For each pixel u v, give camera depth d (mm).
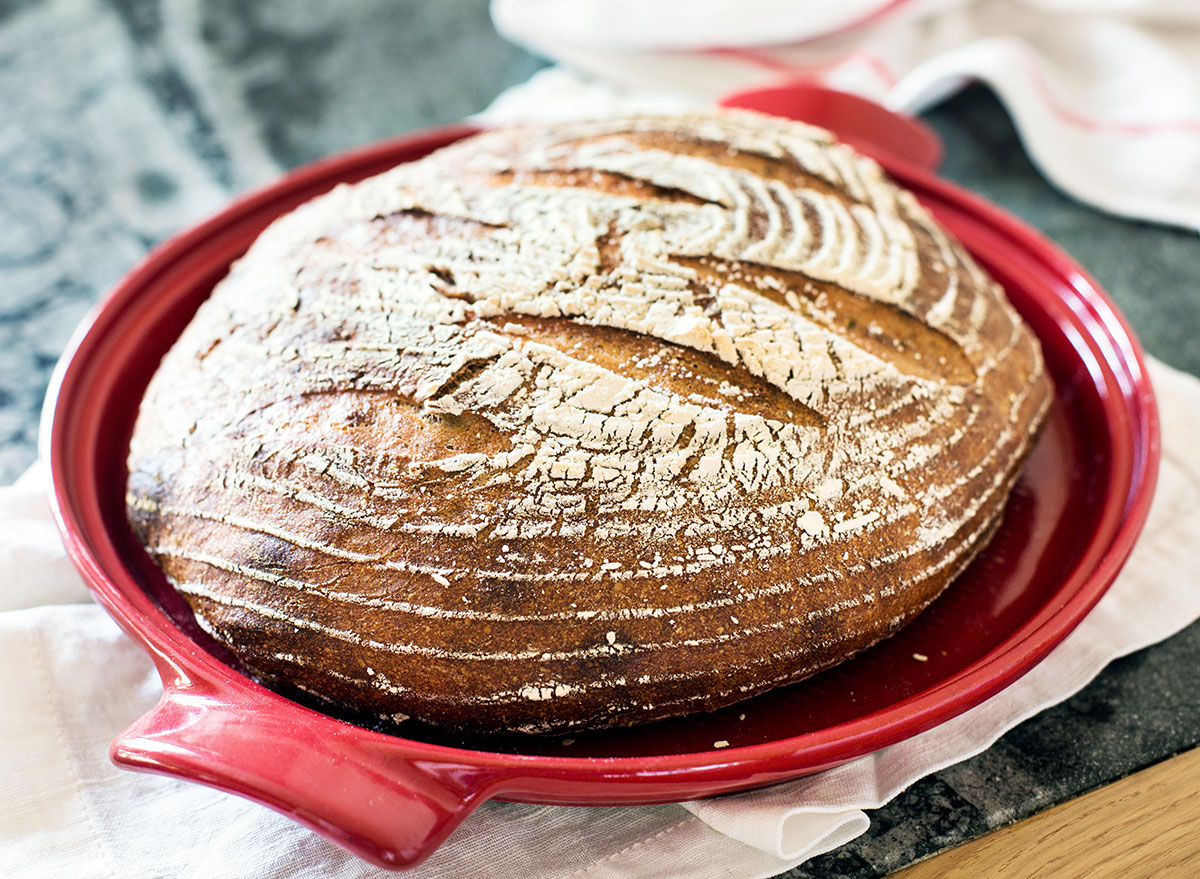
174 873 410
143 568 458
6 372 571
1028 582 469
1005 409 464
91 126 702
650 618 411
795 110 592
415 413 423
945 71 659
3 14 803
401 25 796
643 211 455
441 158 498
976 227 555
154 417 458
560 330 432
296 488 421
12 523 470
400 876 410
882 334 449
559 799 397
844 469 428
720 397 426
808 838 410
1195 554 484
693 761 389
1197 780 438
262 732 385
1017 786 433
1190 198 627
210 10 802
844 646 430
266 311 449
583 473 414
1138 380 496
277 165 675
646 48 691
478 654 410
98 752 437
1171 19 643
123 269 622
